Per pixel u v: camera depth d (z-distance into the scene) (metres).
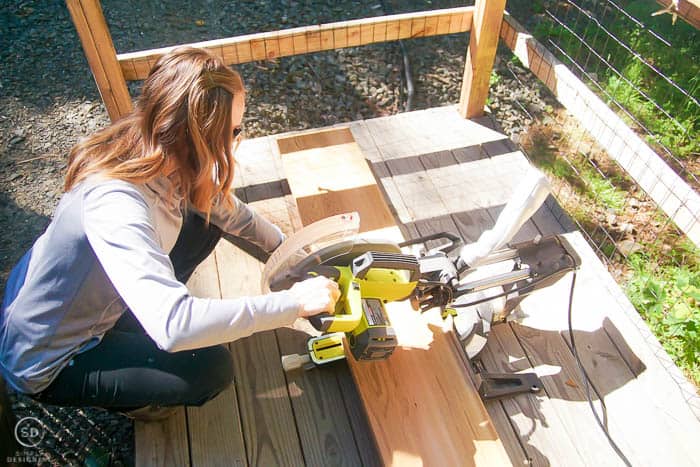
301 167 2.42
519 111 3.80
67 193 1.33
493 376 1.88
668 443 1.81
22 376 1.41
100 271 1.33
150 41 3.88
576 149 3.58
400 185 2.58
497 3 2.46
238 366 1.90
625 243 3.05
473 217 2.45
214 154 1.25
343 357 1.87
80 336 1.43
